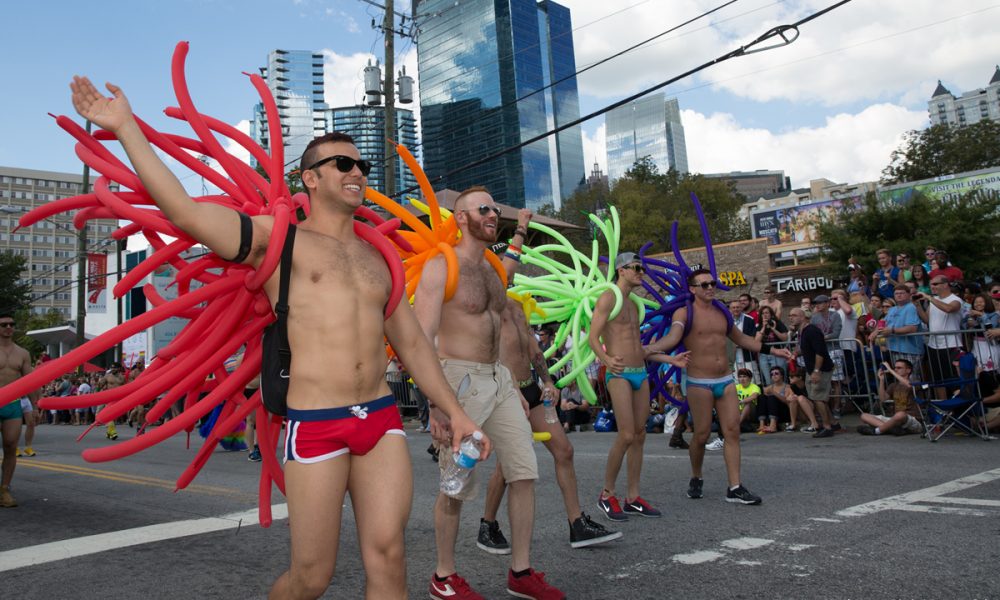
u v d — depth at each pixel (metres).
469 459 2.45
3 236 169.50
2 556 4.51
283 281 2.22
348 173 2.38
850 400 10.62
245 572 3.99
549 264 6.43
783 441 9.12
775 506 5.04
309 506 2.15
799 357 10.09
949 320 9.12
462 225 3.70
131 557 4.39
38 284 173.88
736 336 5.62
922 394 9.11
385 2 18.81
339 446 2.20
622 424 4.93
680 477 6.60
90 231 166.88
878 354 10.02
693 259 29.19
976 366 8.38
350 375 2.23
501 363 3.95
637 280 5.11
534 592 3.32
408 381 14.48
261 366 2.39
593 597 3.30
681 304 5.65
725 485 6.04
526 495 3.48
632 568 3.72
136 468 9.23
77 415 26.41
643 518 4.91
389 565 2.17
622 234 46.00
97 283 37.81
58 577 4.00
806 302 11.97
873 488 5.46
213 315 2.59
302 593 2.19
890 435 8.88
